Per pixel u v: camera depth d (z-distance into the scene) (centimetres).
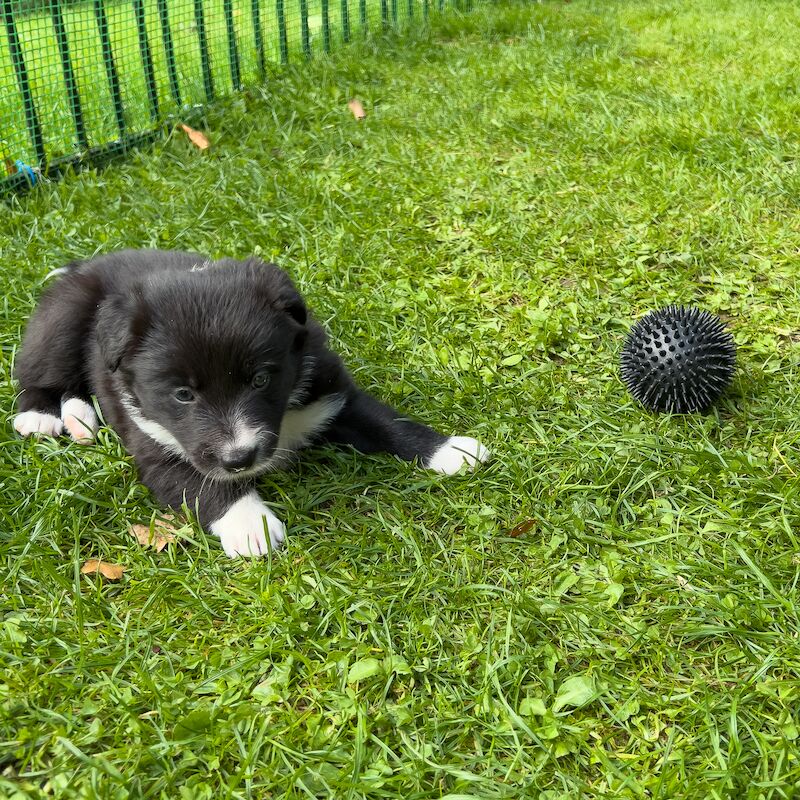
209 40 126
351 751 38
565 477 54
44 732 39
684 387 58
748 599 44
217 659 42
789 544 49
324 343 59
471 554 49
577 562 49
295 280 77
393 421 59
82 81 110
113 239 82
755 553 47
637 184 91
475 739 39
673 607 44
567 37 149
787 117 104
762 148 96
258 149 103
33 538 50
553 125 108
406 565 49
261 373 51
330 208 88
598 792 36
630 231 83
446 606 45
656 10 177
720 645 43
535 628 44
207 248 82
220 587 47
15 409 63
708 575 46
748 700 39
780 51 138
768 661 41
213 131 109
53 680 41
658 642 43
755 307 72
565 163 97
